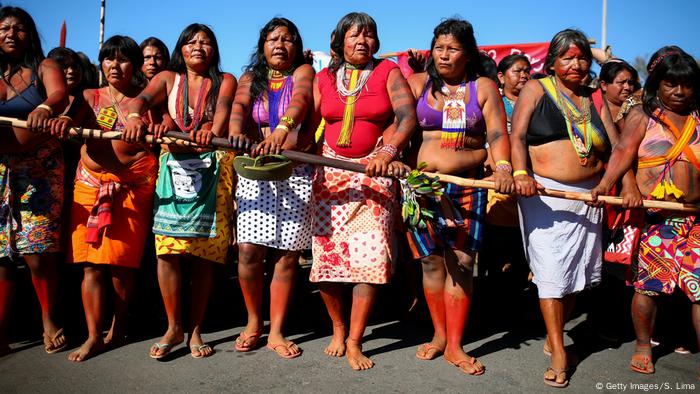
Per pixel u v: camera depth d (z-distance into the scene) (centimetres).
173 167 365
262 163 349
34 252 362
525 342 405
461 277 356
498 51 708
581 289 348
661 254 348
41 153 367
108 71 379
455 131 352
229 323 438
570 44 342
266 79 386
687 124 346
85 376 334
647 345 358
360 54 359
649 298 354
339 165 339
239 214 372
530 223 350
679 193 341
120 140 364
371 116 361
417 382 332
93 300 367
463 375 343
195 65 376
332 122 370
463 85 356
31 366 348
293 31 381
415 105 363
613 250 407
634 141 350
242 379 332
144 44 454
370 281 353
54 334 372
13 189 360
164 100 381
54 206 371
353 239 357
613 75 466
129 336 405
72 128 349
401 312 468
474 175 362
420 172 334
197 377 334
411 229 360
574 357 366
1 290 364
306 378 334
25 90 366
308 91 372
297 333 417
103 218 354
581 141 344
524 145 347
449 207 354
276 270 378
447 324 362
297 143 382
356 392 317
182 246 360
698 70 339
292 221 367
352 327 361
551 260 341
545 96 350
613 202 340
